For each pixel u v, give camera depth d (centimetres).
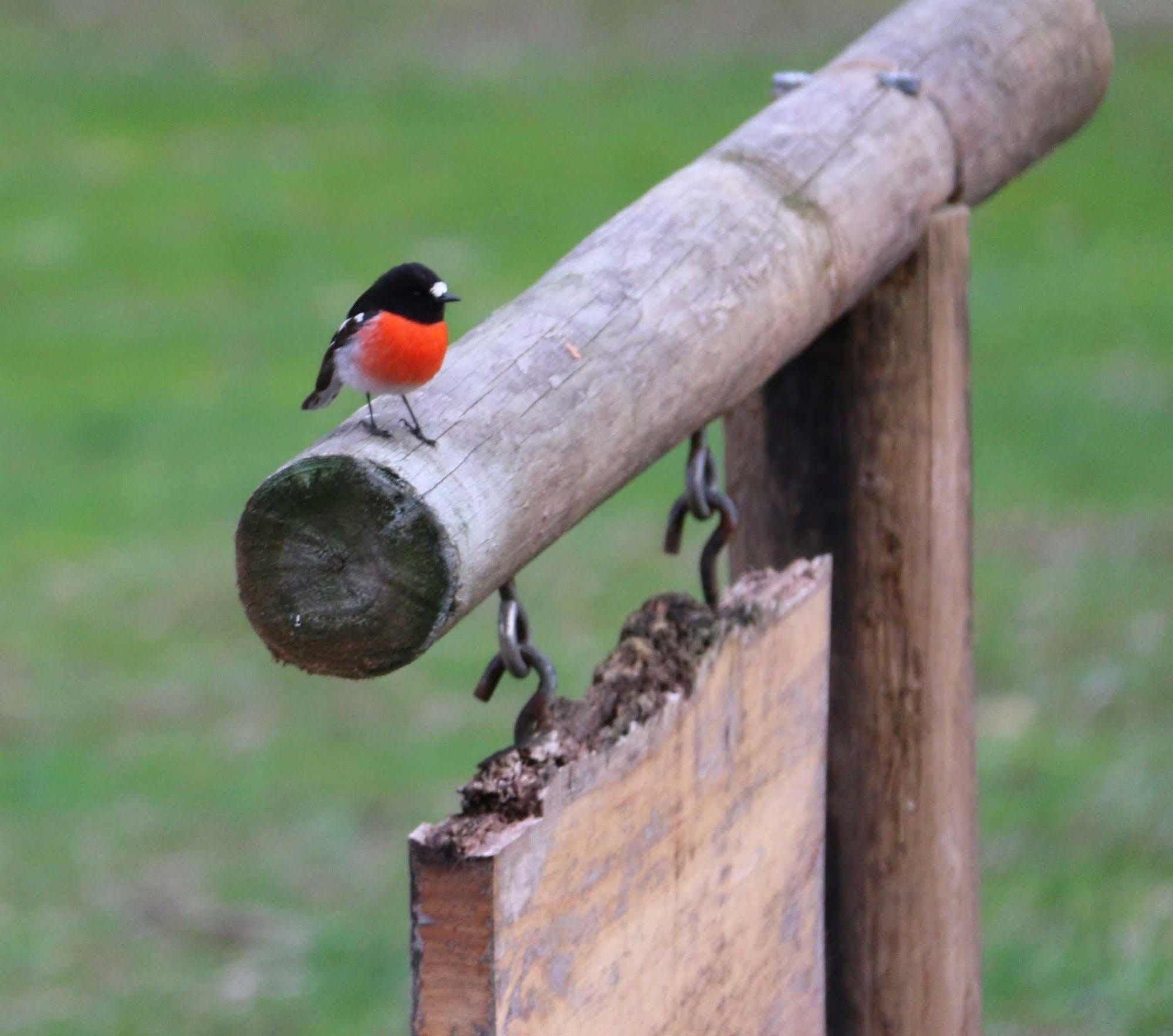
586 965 398
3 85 3434
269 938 1102
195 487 1834
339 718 1393
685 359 440
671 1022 445
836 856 598
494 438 377
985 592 1537
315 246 2625
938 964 600
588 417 403
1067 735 1289
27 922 1105
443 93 3419
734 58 3528
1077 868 1104
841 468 580
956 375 582
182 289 2459
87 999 1024
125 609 1588
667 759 427
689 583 1574
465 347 406
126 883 1158
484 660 1486
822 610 519
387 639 359
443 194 2845
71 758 1320
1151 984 977
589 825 393
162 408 2042
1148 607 1495
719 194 493
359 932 1105
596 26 3738
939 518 579
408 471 353
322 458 353
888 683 585
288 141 3169
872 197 537
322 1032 997
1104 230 2673
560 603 1552
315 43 3691
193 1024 1000
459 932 362
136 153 3114
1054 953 1007
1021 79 627
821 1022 554
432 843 362
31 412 2038
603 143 3081
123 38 3700
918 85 583
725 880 468
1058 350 2166
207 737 1368
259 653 1523
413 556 353
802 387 582
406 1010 1023
